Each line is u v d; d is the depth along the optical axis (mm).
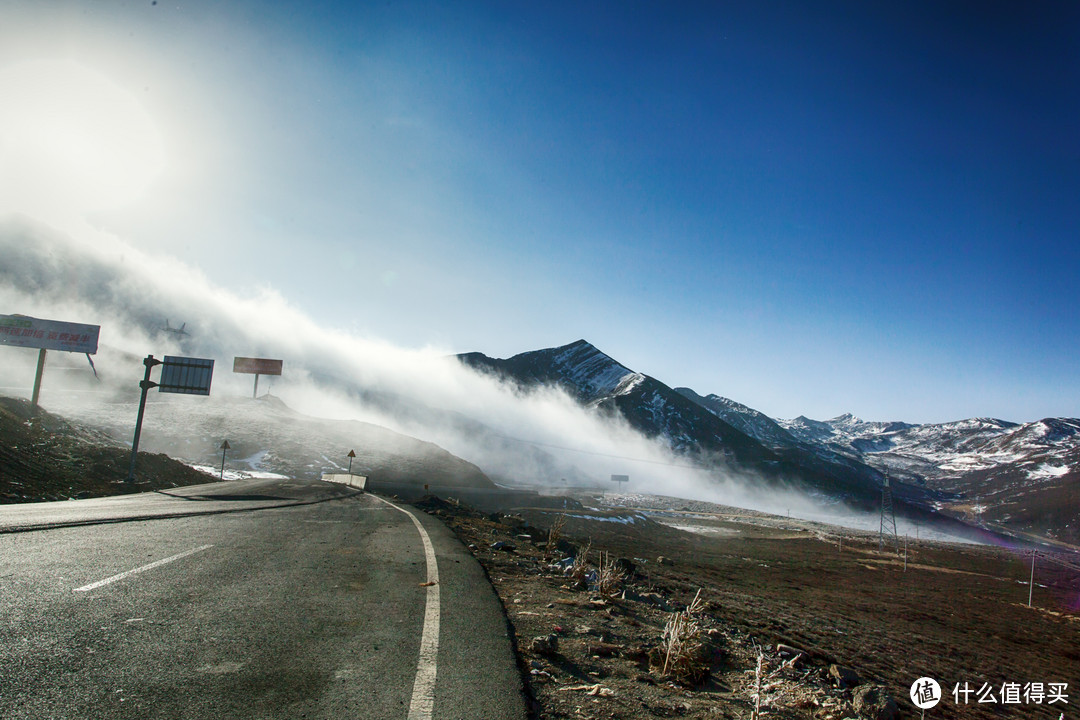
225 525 12570
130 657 4109
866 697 6090
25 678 3584
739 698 5262
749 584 49656
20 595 5457
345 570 8242
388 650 4730
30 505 14477
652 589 17219
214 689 3670
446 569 9023
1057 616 62750
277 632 4996
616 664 5422
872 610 45469
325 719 3361
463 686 4051
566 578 10617
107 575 6602
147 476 32156
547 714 3830
